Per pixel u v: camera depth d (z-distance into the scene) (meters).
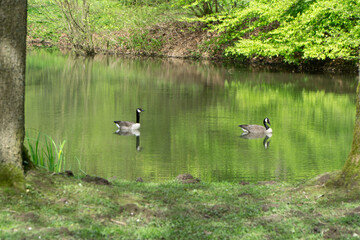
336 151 13.08
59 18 44.69
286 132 15.74
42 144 13.20
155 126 16.58
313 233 5.54
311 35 29.52
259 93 24.31
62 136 14.48
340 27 29.89
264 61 38.03
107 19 44.59
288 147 13.66
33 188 6.15
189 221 6.04
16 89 6.32
